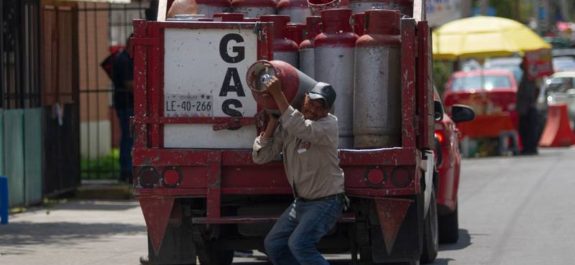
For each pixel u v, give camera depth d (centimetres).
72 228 3912
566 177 5588
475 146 7631
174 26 2511
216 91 2520
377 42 2494
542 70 7481
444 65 9538
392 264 2753
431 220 3034
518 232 3697
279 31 2656
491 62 10862
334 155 2289
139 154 2525
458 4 8569
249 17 2781
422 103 2503
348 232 2638
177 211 2567
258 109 2516
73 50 4934
